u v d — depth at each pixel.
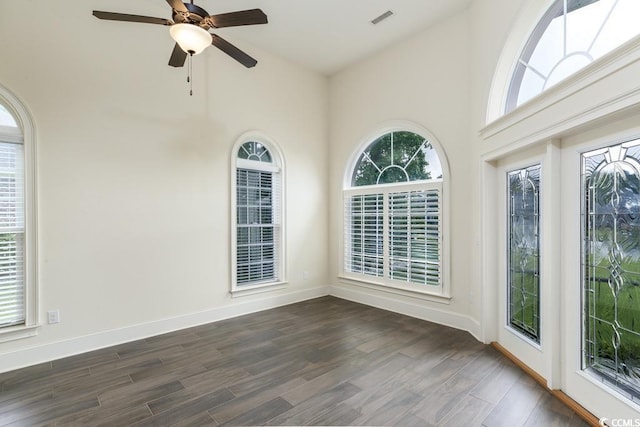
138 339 3.34
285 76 4.69
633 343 1.80
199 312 3.80
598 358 2.03
